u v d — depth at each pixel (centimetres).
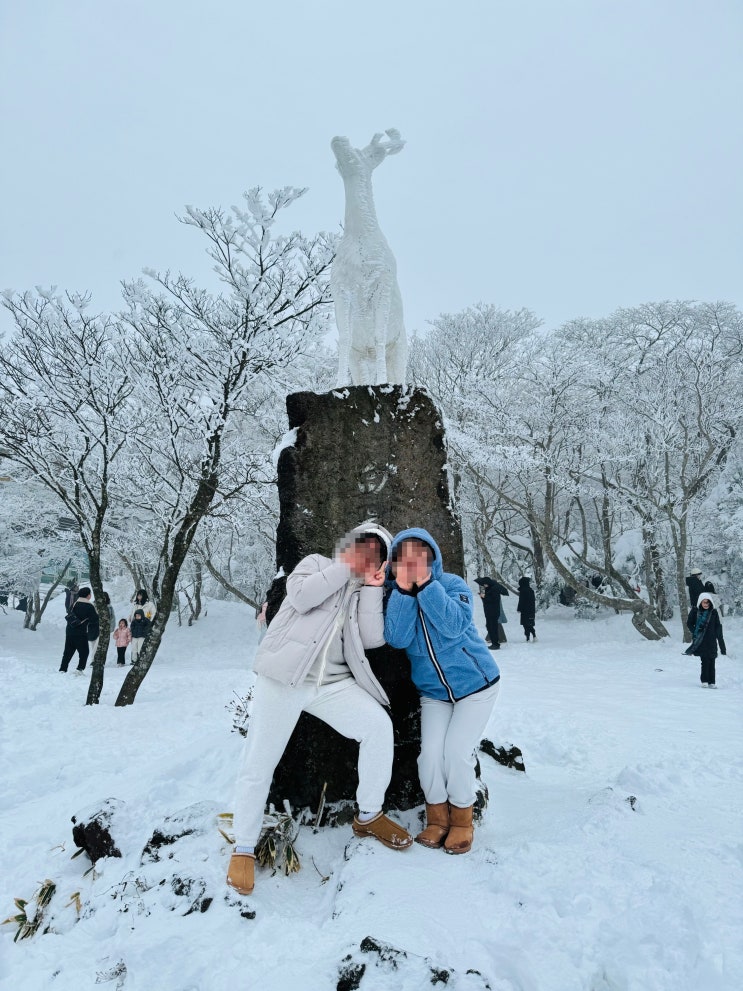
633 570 2278
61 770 576
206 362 1002
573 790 426
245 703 548
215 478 1010
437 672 314
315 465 378
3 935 294
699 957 225
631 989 214
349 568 305
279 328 1016
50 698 980
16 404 1001
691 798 408
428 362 2312
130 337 1077
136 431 1052
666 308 2345
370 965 219
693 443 1891
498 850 297
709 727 696
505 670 1304
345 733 306
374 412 396
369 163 588
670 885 266
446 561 391
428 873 276
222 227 942
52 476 1016
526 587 1916
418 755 347
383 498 387
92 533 1002
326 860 315
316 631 297
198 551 1867
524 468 1794
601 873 279
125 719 798
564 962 226
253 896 275
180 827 325
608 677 1171
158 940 252
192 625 2408
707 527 2122
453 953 227
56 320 1027
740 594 2031
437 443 404
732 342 2209
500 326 2338
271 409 1340
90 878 323
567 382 1836
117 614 2519
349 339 569
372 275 571
